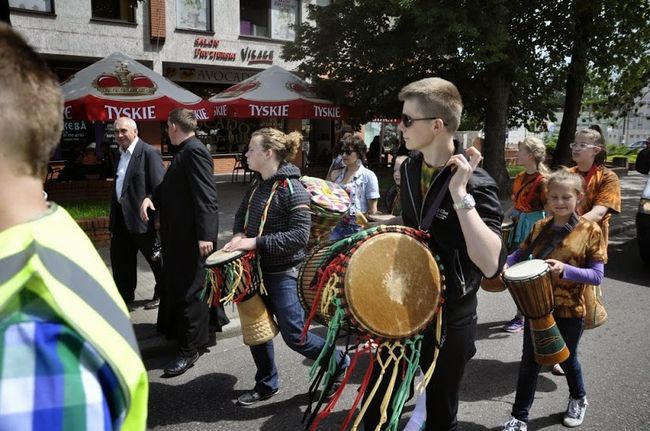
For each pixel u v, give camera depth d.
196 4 18.23
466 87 13.15
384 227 2.14
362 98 13.20
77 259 0.86
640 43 14.60
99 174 12.30
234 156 20.61
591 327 3.38
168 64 18.28
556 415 3.51
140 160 4.97
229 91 13.58
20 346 0.74
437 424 2.25
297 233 3.30
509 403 3.69
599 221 4.29
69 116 9.40
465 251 2.15
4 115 0.82
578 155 4.40
